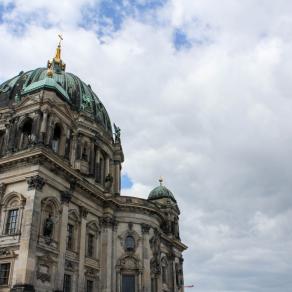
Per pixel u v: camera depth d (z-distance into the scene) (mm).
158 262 68250
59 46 91000
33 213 45250
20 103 55500
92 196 60469
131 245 64375
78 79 82750
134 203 66812
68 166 52938
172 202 94250
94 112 78375
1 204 48188
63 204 51625
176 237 90500
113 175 79500
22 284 41094
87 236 58344
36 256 44656
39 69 76438
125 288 61375
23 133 56062
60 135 58469
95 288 57125
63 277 48562
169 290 80938
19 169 49312
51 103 54531
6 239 45281
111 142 81562
